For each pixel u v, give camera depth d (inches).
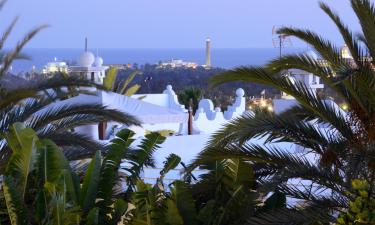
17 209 332.5
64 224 321.7
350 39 344.8
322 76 352.8
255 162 385.7
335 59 345.7
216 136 361.1
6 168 361.1
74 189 361.4
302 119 385.4
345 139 348.2
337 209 339.6
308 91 358.3
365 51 341.7
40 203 336.2
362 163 323.3
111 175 387.9
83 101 650.8
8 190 331.0
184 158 625.0
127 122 430.3
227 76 368.5
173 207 346.6
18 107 422.9
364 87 335.3
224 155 361.4
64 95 431.8
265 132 351.6
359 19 337.4
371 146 324.2
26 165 354.3
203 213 354.3
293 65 357.7
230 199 361.7
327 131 356.2
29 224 336.2
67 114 420.5
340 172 340.2
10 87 408.2
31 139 354.9
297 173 334.6
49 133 414.0
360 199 309.4
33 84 414.6
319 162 346.6
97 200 389.7
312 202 341.4
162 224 356.5
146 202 363.9
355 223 311.4
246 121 353.1
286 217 325.7
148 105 693.3
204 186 385.4
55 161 366.3
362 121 346.3
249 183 376.8
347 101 352.8
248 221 330.0
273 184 324.8
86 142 421.7
